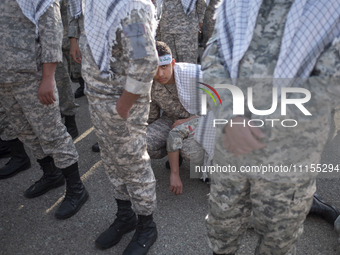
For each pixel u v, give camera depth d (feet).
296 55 3.90
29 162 9.80
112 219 7.89
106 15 5.08
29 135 8.06
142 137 6.12
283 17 3.96
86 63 5.62
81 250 7.09
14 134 9.25
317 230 7.30
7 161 10.29
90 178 9.30
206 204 8.22
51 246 7.20
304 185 4.36
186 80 7.94
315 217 7.61
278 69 3.98
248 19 4.13
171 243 7.15
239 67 4.19
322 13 3.81
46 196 8.66
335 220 7.16
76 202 8.03
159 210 8.06
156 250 6.99
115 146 5.96
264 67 4.06
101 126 5.89
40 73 7.20
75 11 9.95
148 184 6.45
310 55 3.90
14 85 7.18
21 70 6.97
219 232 5.09
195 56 13.42
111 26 5.09
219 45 4.45
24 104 7.30
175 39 12.94
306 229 7.32
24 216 8.03
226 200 4.76
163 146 9.18
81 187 8.20
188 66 8.00
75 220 7.88
